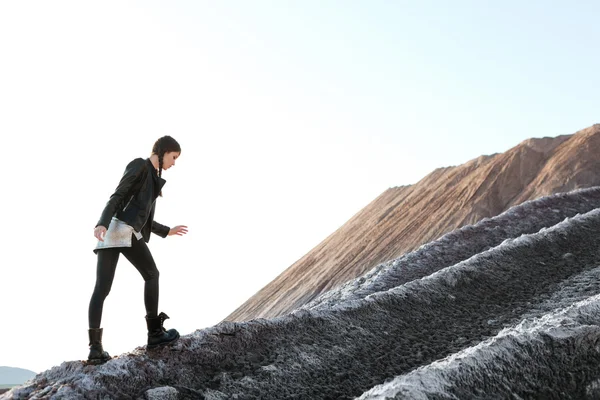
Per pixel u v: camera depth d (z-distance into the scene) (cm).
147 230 503
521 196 7356
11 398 461
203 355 530
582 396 470
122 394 457
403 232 8069
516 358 490
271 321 623
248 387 505
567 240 1197
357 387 540
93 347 484
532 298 861
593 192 2367
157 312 515
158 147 500
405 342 662
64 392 439
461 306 809
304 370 552
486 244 1706
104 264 478
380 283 1370
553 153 7969
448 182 9131
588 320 591
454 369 458
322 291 7219
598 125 7906
